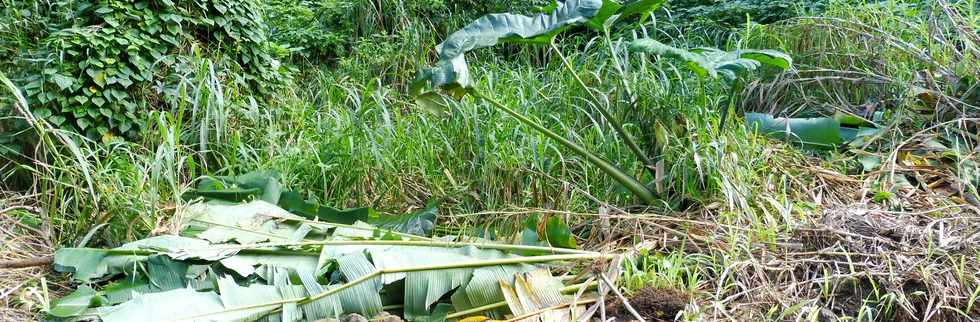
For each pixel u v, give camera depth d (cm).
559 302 270
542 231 322
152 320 249
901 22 522
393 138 443
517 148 419
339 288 272
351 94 511
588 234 353
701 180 347
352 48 707
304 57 716
